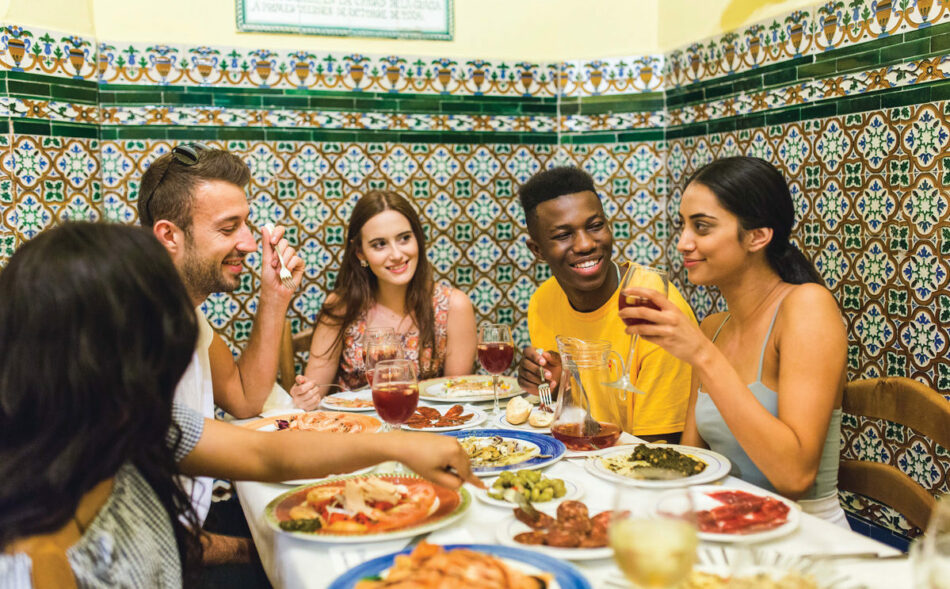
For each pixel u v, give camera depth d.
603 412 1.56
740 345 1.62
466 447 1.49
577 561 0.99
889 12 2.12
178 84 2.86
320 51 2.99
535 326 2.32
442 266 3.21
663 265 3.24
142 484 1.07
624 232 3.26
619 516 0.78
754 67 2.63
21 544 0.89
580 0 3.19
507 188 3.25
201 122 2.89
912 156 2.08
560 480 1.25
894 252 2.15
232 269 1.86
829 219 2.38
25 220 2.58
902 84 2.09
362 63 3.04
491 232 3.25
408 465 1.19
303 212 3.03
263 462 1.20
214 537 1.72
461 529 1.12
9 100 2.52
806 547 1.00
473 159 3.20
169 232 1.79
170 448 1.08
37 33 2.57
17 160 2.55
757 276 1.59
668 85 3.14
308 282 3.06
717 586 0.85
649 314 1.34
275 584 1.11
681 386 2.00
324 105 3.01
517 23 3.19
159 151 2.86
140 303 0.89
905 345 2.13
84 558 0.94
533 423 1.70
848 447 2.34
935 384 2.04
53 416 0.86
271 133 2.96
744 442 1.34
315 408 1.98
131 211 2.86
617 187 3.24
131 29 2.81
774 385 1.53
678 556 0.75
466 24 3.15
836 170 2.33
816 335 1.42
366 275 2.51
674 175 3.13
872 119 2.20
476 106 3.18
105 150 2.82
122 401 0.88
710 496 1.18
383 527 1.10
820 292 1.48
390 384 1.44
